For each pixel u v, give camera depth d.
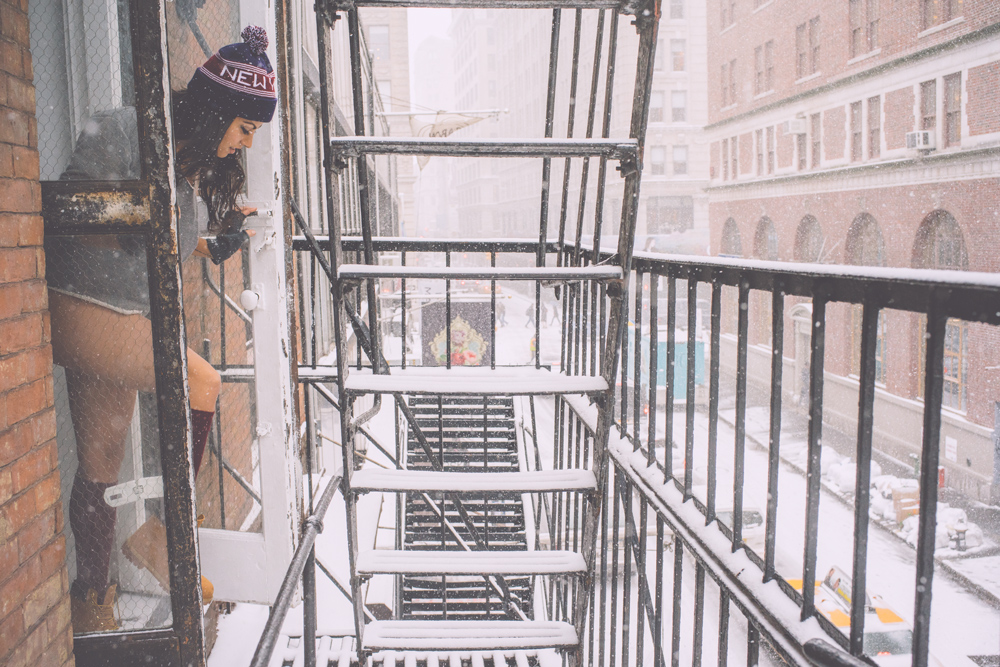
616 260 2.35
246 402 3.56
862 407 1.27
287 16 2.84
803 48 24.27
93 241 1.97
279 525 2.67
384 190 19.66
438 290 26.72
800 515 14.41
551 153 2.16
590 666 2.82
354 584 2.44
